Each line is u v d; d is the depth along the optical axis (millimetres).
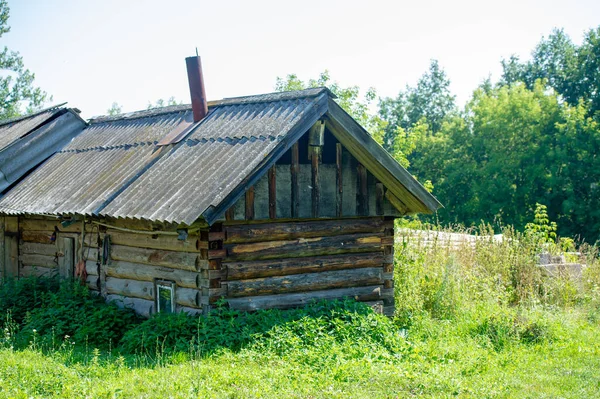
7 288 13695
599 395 8523
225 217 10594
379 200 12406
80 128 17906
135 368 8875
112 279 12867
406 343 10609
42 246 15070
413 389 8375
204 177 10828
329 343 10016
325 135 11883
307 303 11602
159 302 11875
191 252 11039
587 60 49594
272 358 9297
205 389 7836
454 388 8469
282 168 11258
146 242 11945
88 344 10945
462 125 51000
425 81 71812
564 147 40000
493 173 43406
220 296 10812
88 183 13500
